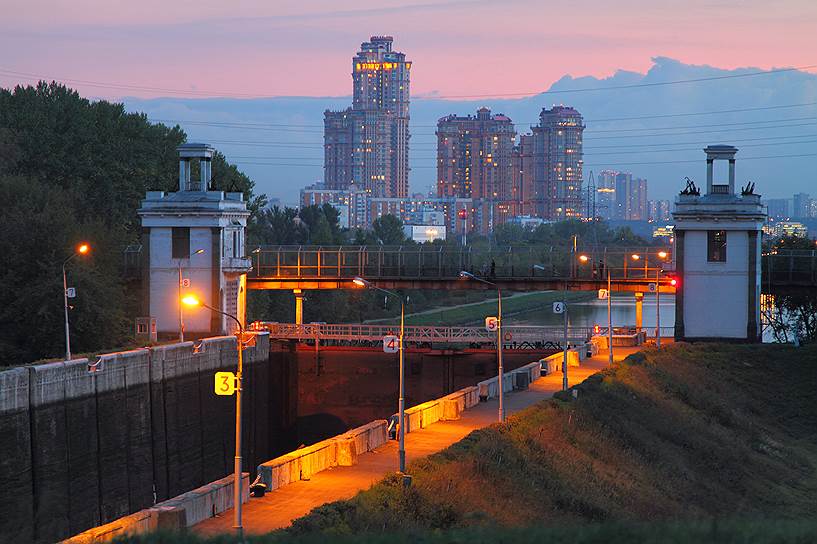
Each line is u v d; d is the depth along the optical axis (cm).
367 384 17788
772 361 16838
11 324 15525
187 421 15288
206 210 17175
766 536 6662
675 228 17600
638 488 11019
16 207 16775
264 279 18675
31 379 12019
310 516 7781
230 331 17650
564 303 13725
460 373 17688
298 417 18000
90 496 13038
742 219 17412
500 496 9531
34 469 12044
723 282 17575
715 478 12350
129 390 13938
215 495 8219
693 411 14675
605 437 12262
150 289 17388
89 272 15812
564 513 9644
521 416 11788
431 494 8944
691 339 17688
